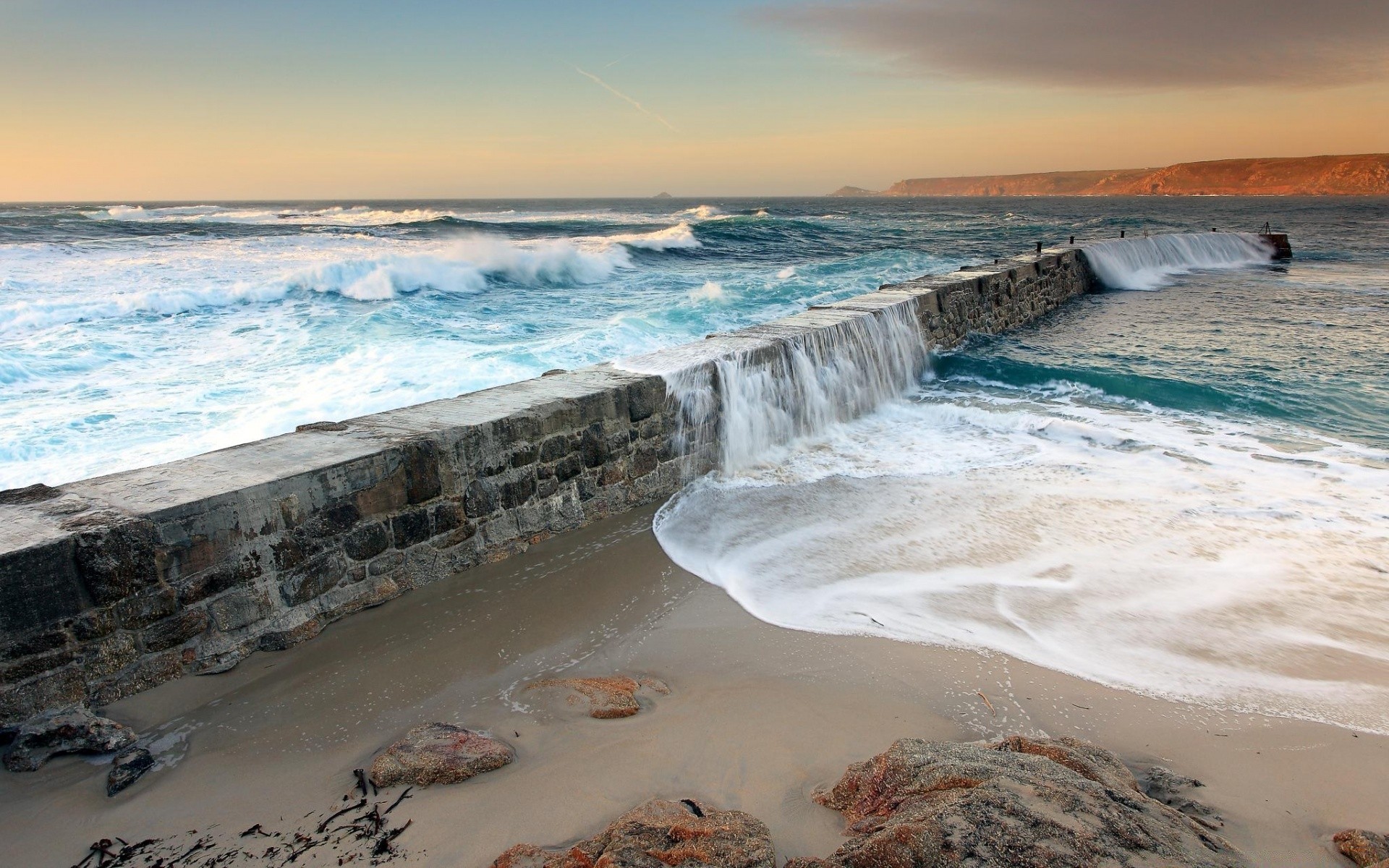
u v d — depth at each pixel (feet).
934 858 7.02
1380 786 9.71
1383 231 130.00
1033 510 19.83
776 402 25.09
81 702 10.91
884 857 7.24
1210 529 18.56
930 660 12.88
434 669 12.64
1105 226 156.87
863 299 34.71
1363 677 12.55
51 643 10.66
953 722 11.12
